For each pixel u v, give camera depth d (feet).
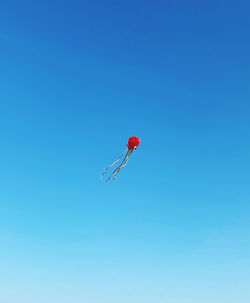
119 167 198.08
